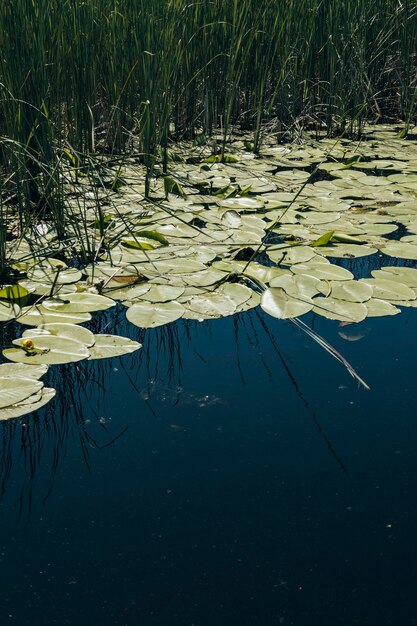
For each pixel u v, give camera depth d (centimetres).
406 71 525
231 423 183
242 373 204
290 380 201
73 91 382
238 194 354
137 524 152
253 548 145
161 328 229
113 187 355
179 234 296
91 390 197
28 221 304
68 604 133
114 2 411
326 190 360
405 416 185
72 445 176
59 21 365
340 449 173
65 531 150
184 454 172
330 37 488
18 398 186
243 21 448
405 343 218
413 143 471
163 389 197
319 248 281
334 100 511
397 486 162
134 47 413
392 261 280
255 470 167
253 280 252
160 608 132
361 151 447
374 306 236
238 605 133
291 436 178
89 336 216
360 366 207
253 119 512
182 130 480
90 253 275
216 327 228
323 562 142
